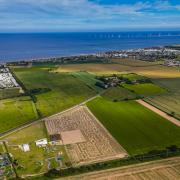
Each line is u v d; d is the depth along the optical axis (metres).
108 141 97.38
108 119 119.06
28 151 90.00
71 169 76.69
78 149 91.44
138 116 122.19
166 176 74.06
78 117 121.88
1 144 95.12
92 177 73.81
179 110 128.62
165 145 93.44
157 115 123.00
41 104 140.75
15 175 75.38
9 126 111.44
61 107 135.50
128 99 147.00
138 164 79.94
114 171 76.50
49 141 97.69
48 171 76.88
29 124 113.75
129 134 103.06
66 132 105.75
